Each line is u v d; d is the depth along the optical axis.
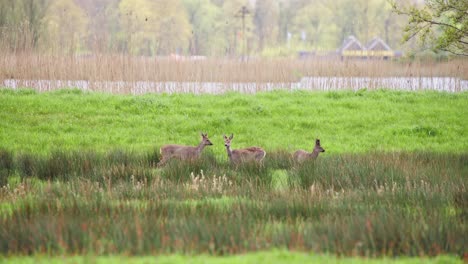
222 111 93.69
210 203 46.22
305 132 86.44
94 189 52.56
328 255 35.59
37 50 117.88
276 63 120.44
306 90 108.69
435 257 36.34
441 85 129.75
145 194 51.88
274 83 115.12
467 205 48.06
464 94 107.06
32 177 59.75
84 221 41.00
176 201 49.16
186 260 34.12
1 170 59.53
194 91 109.00
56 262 33.97
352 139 83.38
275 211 45.66
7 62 112.62
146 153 69.69
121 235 37.66
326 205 47.59
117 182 56.34
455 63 126.44
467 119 92.19
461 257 36.56
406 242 37.22
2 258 35.44
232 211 44.75
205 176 58.75
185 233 38.31
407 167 61.25
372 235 38.03
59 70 112.06
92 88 108.44
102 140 80.44
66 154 65.62
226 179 55.66
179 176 58.88
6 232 38.25
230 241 37.50
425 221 41.22
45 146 76.94
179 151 66.88
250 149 66.75
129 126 87.19
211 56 125.88
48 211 44.31
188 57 121.50
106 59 111.50
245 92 108.06
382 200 50.03
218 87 113.94
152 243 36.72
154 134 84.19
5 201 49.34
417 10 84.56
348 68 117.25
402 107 97.62
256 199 49.69
